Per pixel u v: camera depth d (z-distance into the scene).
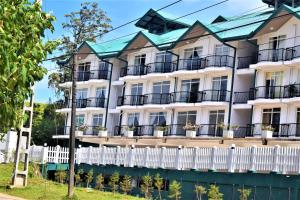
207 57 42.38
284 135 36.25
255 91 38.50
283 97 36.62
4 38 6.48
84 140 49.59
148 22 53.69
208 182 25.84
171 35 47.97
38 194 23.44
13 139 37.97
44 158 35.88
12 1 7.08
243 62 40.72
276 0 45.03
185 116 44.25
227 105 40.91
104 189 30.92
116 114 51.50
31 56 7.37
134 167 30.45
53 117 60.38
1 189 24.72
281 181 22.84
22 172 25.59
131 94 49.53
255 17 43.28
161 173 28.58
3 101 7.14
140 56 49.03
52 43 8.11
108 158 32.62
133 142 45.03
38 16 7.53
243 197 23.47
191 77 44.16
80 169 33.41
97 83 52.75
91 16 58.50
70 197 22.45
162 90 46.66
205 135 41.78
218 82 42.16
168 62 45.91
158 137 43.06
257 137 37.09
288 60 36.44
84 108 52.94
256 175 23.88
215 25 43.03
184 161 27.44
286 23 37.25
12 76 7.04
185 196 26.77
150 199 26.09
